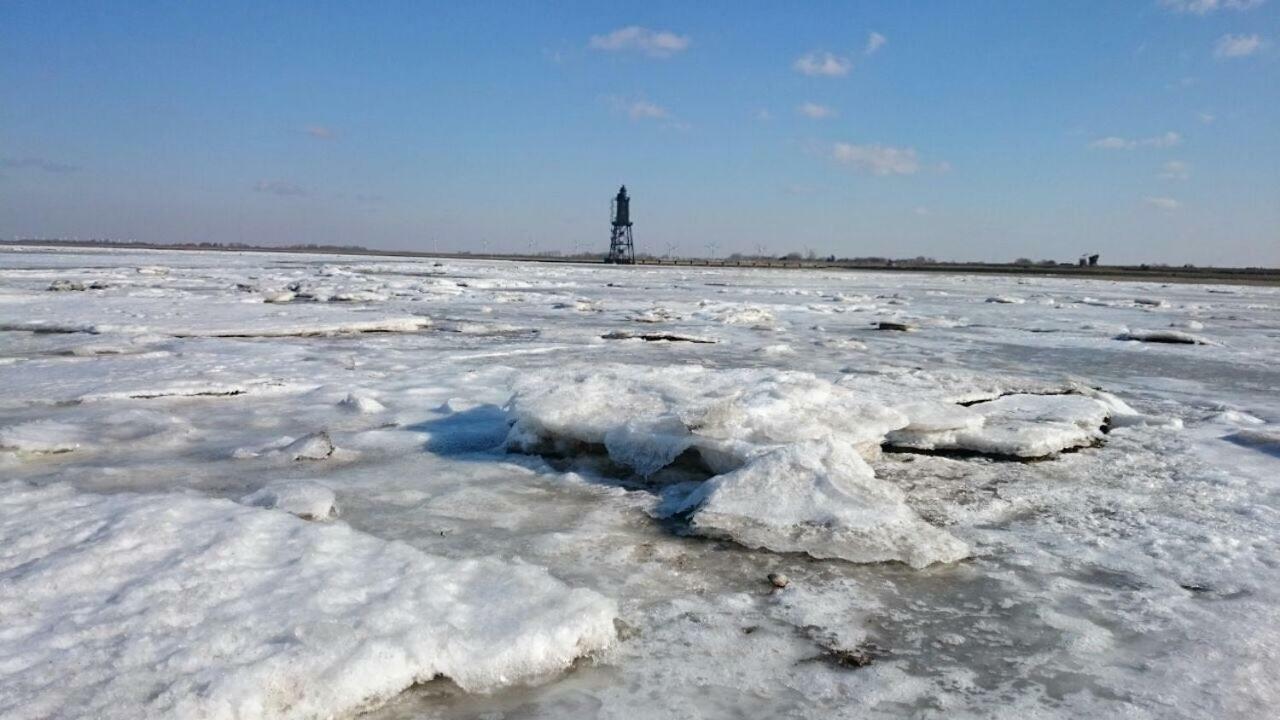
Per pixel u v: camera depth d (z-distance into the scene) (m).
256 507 4.40
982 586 3.98
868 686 3.04
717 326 17.02
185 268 41.44
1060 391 9.08
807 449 5.00
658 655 3.22
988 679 3.12
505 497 5.16
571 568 4.05
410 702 2.83
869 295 32.28
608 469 5.83
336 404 7.90
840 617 3.60
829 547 4.30
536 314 19.25
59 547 3.77
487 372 9.91
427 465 5.88
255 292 23.27
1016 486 5.68
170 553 3.71
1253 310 26.66
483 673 2.94
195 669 2.74
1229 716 2.87
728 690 2.99
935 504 5.24
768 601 3.74
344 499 5.02
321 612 3.16
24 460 5.70
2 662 2.76
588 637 3.23
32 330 13.03
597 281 40.53
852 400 6.38
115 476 5.37
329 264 56.75
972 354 13.20
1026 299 30.20
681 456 5.73
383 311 18.20
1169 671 3.18
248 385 8.48
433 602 3.32
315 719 2.64
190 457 5.94
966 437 6.64
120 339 12.05
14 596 3.25
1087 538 4.65
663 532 4.60
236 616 3.11
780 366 11.02
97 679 2.67
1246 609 3.74
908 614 3.65
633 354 12.00
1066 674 3.16
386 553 3.85
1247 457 6.54
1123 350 14.18
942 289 39.56
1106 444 6.98
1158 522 4.93
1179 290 43.62
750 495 4.70
